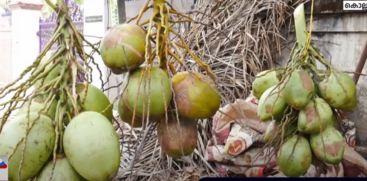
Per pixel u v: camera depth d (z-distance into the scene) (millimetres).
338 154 1459
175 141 1204
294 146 1485
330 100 1458
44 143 1029
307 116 1438
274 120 1542
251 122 2189
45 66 1101
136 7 4219
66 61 1099
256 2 3197
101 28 4395
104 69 3451
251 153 2176
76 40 1133
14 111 1206
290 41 3188
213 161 2361
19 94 1083
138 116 1163
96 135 1004
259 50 3107
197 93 1176
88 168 997
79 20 4461
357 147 2814
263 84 1598
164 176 2391
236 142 2174
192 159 2555
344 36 2943
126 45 1124
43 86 1081
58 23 1125
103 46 1151
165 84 1142
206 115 1192
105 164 1006
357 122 2857
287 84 1436
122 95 1158
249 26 3127
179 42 1563
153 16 1192
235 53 3086
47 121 1051
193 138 1238
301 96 1415
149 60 1135
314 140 1480
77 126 1013
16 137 1025
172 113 1206
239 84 2781
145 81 1123
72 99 1065
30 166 1020
